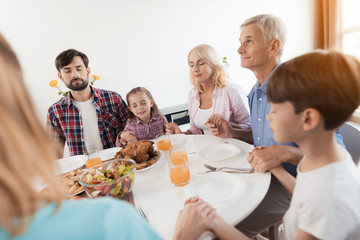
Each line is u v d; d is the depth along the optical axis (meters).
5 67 0.27
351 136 1.16
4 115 0.25
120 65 2.99
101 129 2.10
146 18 3.00
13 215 0.25
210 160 1.07
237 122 1.90
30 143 0.27
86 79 1.97
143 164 1.11
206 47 1.85
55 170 0.31
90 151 1.28
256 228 1.08
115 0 2.83
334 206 0.51
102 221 0.29
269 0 3.49
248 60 1.25
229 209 0.72
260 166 0.92
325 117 0.53
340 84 0.50
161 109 3.21
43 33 2.63
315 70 0.53
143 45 3.04
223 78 1.86
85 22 2.76
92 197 0.83
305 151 0.61
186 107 3.21
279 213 1.10
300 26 3.68
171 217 0.72
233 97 1.84
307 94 0.53
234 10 3.38
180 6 3.11
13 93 0.27
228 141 1.36
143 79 3.12
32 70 2.64
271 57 1.23
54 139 2.04
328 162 0.57
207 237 0.63
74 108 2.03
